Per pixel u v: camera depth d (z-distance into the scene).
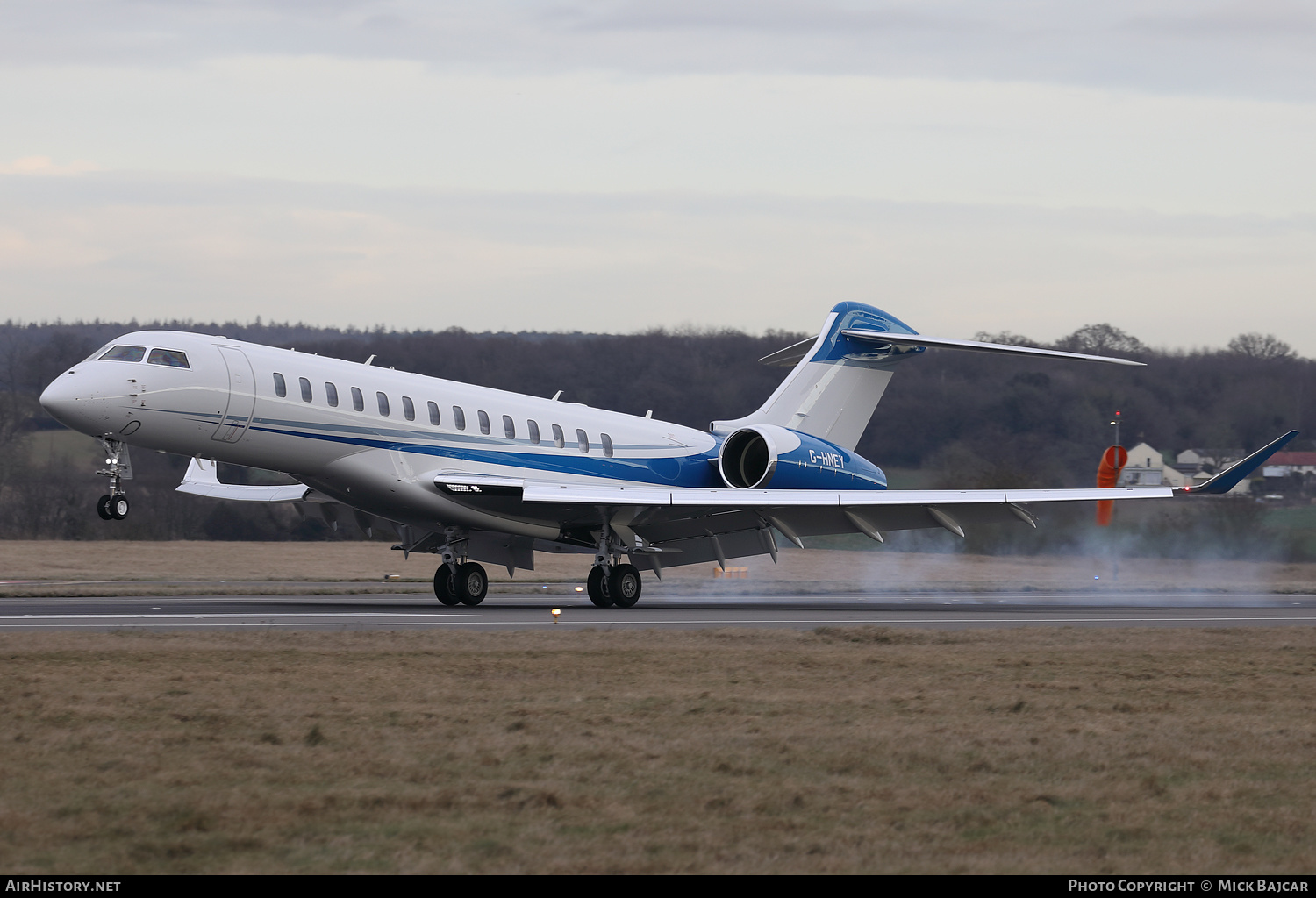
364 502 94.06
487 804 30.67
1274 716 45.00
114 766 34.00
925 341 111.62
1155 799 32.62
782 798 31.70
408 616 81.88
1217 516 187.88
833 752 37.28
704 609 96.25
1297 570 172.00
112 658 53.50
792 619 85.50
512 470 98.44
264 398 86.25
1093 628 77.62
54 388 80.00
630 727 40.53
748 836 28.47
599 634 68.56
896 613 93.38
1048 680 53.38
